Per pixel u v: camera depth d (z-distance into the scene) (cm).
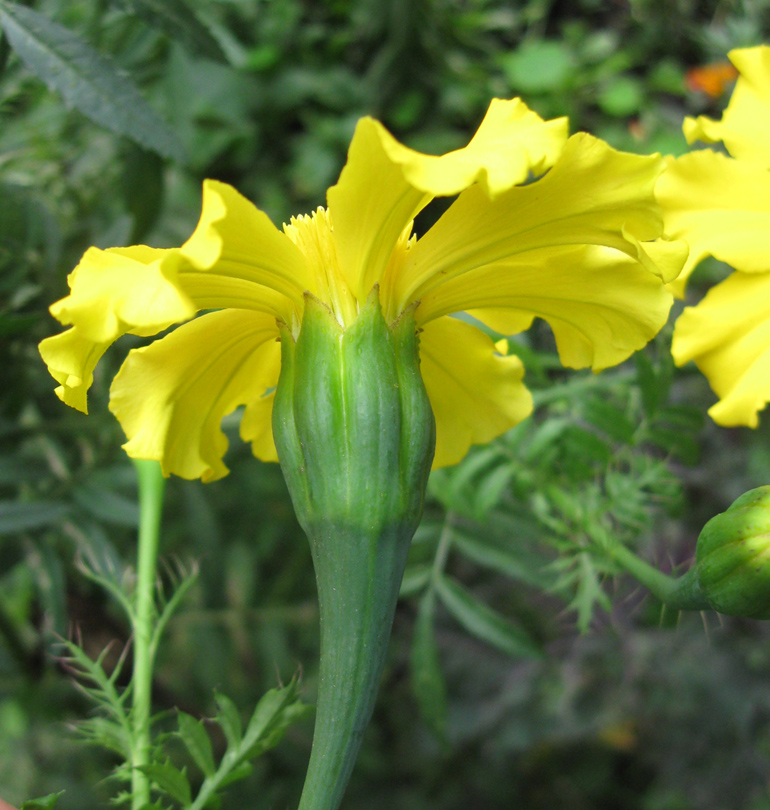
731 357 15
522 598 32
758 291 15
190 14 17
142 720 13
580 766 33
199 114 29
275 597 28
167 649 25
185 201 29
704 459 29
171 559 26
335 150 33
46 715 25
